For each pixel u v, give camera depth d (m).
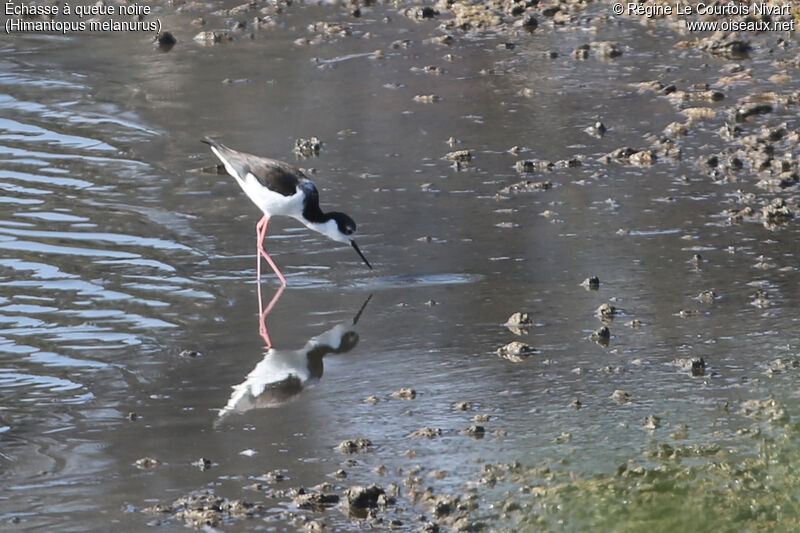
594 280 12.59
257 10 23.78
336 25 22.39
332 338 11.60
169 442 9.65
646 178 15.64
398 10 23.58
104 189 15.52
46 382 10.73
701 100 18.31
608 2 23.44
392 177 15.88
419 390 10.45
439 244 13.85
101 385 10.69
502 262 13.30
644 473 8.78
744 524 7.86
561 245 13.70
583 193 15.21
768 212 14.17
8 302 12.35
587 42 21.30
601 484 8.66
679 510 8.14
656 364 10.73
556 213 14.61
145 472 9.16
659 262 13.12
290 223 14.68
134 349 11.41
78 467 9.25
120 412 10.19
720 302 12.04
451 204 14.98
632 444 9.28
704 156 16.05
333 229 13.46
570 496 8.52
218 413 10.16
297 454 9.41
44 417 10.10
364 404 10.23
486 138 17.22
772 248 13.39
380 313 12.15
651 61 20.23
